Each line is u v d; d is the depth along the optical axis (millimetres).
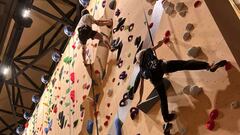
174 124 2750
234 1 2520
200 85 2658
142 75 2816
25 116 9516
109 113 4035
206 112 2514
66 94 6223
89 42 5402
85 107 4910
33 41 9250
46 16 8492
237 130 2232
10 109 11742
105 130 3982
